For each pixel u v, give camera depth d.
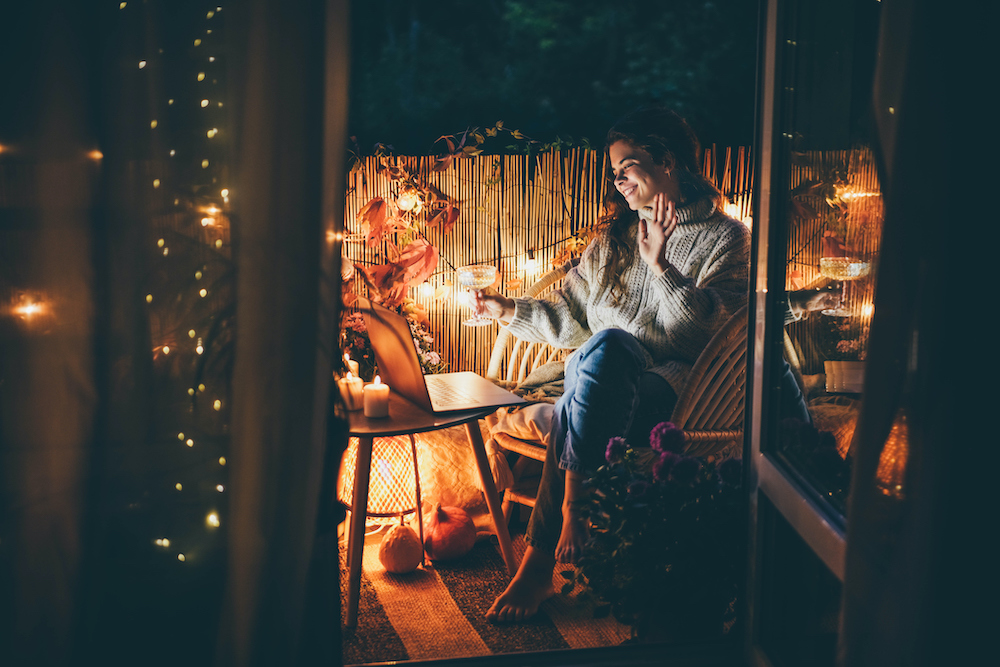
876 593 1.00
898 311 0.98
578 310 2.72
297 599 1.36
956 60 0.91
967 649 0.92
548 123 5.60
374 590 2.30
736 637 1.88
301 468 1.33
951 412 0.92
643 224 2.53
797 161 1.66
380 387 2.12
